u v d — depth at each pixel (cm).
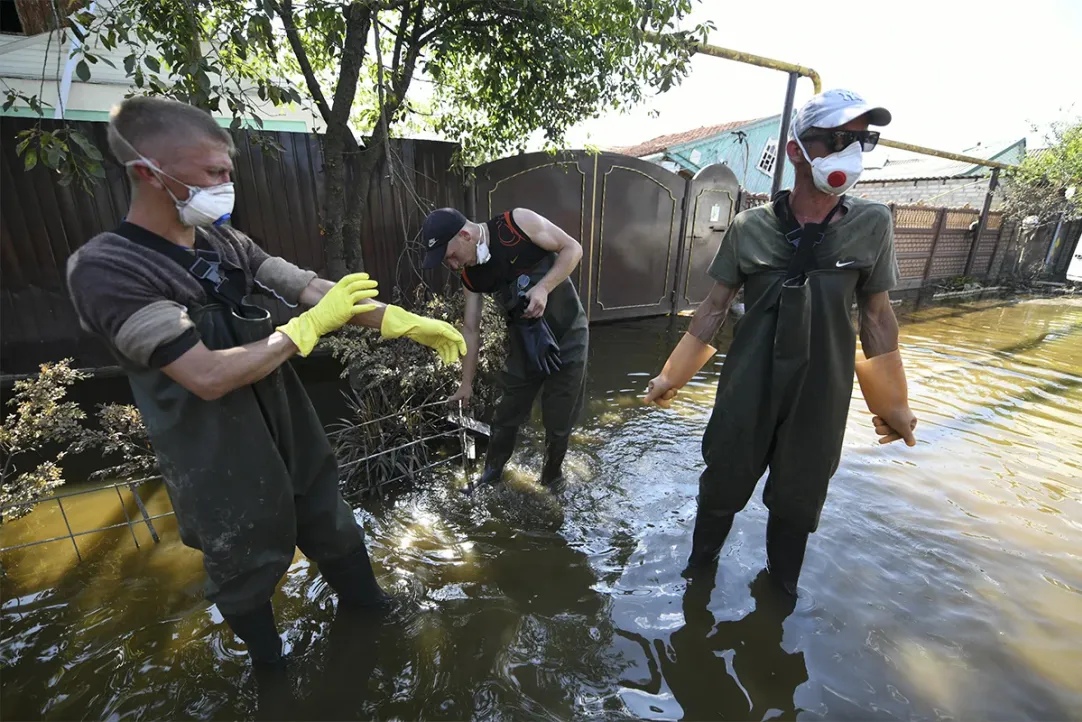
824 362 193
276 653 192
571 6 392
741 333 209
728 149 1839
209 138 135
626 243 681
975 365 582
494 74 427
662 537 279
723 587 242
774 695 190
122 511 284
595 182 627
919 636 215
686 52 399
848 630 218
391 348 355
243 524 161
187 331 133
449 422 371
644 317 742
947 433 405
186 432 149
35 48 423
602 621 223
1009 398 482
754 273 203
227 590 168
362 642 209
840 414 201
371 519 290
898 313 895
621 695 190
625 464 354
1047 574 251
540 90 423
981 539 276
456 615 224
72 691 186
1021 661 204
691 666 202
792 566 231
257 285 182
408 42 387
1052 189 1302
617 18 377
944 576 249
